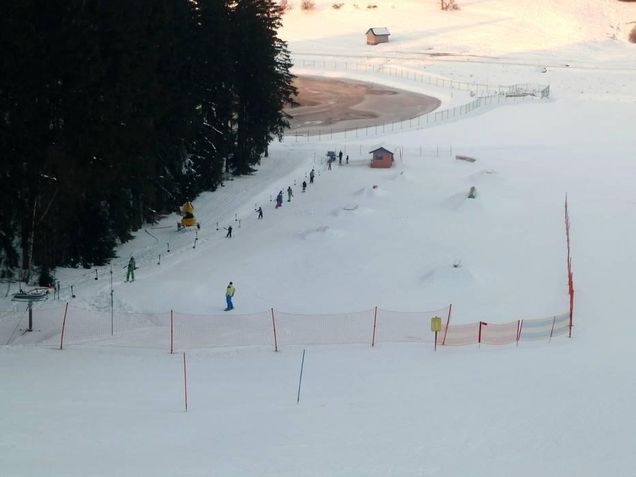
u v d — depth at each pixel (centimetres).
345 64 15738
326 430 1867
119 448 1694
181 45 5800
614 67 15438
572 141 9519
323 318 3581
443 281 4119
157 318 3559
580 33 18475
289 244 4925
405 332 3350
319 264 4516
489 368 2561
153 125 4662
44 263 4256
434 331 3125
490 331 3291
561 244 5019
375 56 16350
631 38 18375
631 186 6988
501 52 16825
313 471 1524
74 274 4303
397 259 4625
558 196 6506
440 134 10012
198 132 6047
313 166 7831
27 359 2791
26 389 2302
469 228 5391
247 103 7150
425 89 13612
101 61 4044
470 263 4503
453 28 18725
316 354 2912
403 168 7744
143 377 2527
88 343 3142
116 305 3728
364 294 4003
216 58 6231
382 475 1496
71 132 4009
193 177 6209
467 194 6053
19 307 3662
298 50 17075
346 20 19638
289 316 3616
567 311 3659
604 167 7944
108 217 4591
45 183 3991
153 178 5116
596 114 11038
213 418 1994
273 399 2231
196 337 3253
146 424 1923
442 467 1548
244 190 6650
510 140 9638
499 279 4256
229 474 1495
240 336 3272
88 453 1647
